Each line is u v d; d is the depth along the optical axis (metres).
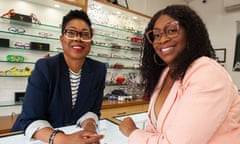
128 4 3.26
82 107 1.28
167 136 0.62
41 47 2.28
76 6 2.34
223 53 3.65
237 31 3.48
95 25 2.72
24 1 2.21
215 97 0.57
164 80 0.92
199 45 0.72
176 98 0.70
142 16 3.02
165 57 0.76
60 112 1.19
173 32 0.72
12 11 2.11
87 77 1.29
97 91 1.37
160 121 0.74
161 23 0.75
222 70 0.63
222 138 0.62
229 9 3.59
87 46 1.23
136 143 0.72
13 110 2.12
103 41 2.88
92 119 1.22
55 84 1.15
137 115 1.48
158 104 0.86
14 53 2.15
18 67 2.19
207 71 0.61
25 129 0.99
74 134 0.91
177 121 0.61
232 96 0.62
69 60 1.22
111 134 1.08
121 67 3.07
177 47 0.72
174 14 0.73
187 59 0.70
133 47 3.21
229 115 0.62
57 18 2.44
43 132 0.94
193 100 0.59
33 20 2.22
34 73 1.12
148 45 1.00
